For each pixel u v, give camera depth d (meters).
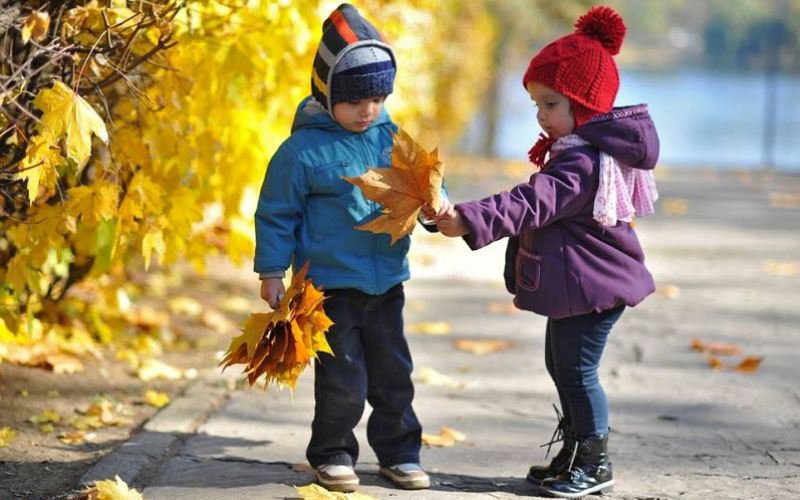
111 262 10.15
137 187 8.98
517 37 53.03
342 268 8.18
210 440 9.45
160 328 12.98
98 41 7.98
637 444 9.61
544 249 8.12
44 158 7.64
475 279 17.88
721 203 28.64
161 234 9.31
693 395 11.17
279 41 10.56
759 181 35.47
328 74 8.02
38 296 11.31
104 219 9.34
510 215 7.70
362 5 13.61
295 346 7.54
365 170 8.20
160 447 9.19
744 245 21.52
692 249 20.94
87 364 11.59
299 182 8.14
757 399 11.05
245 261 17.64
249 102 11.27
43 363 11.22
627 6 85.38
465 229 7.61
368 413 10.33
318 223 8.20
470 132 60.25
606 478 8.37
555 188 7.89
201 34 9.68
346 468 8.35
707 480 8.71
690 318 14.97
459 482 8.59
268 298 8.09
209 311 14.22
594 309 8.09
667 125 83.62
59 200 9.41
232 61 9.98
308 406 10.54
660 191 31.53
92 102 9.11
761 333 14.11
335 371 8.31
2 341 10.70
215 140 10.61
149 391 10.65
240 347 7.70
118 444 9.37
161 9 8.46
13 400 10.28
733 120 89.75
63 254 10.34
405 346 8.54
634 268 8.23
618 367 12.27
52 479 8.55
